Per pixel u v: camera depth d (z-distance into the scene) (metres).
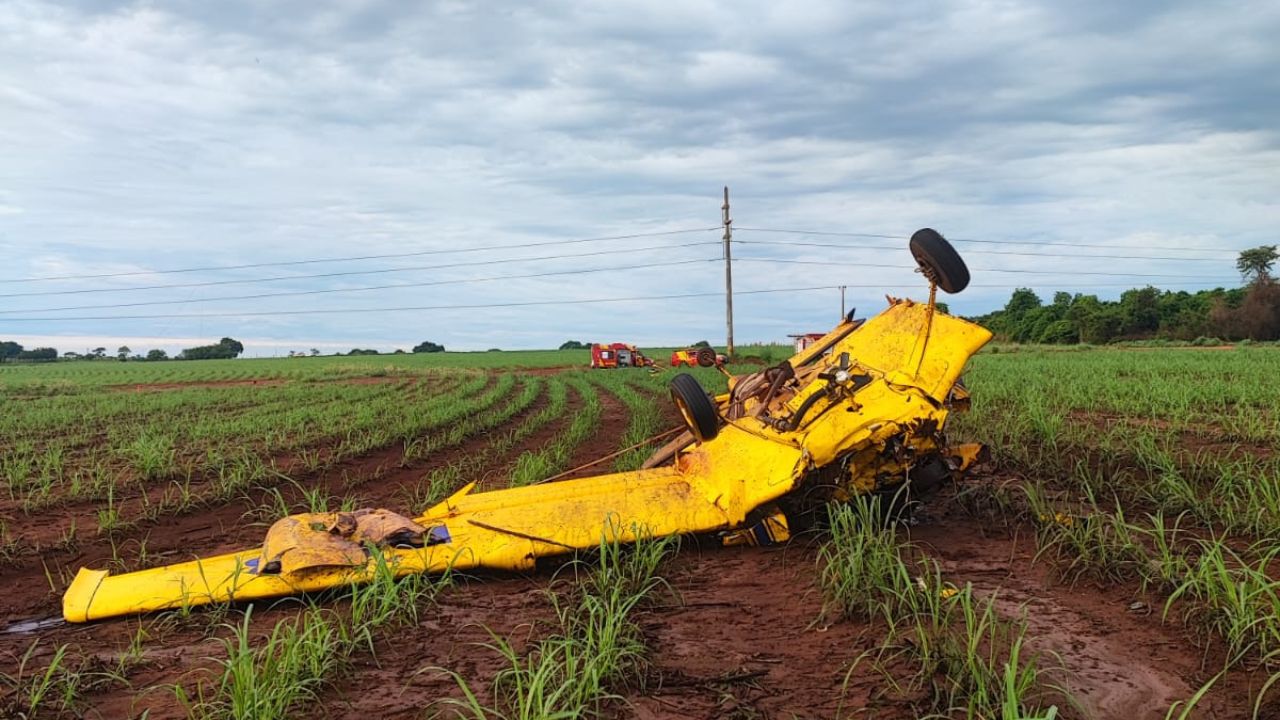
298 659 4.73
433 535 6.80
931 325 8.09
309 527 6.58
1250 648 4.75
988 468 10.45
